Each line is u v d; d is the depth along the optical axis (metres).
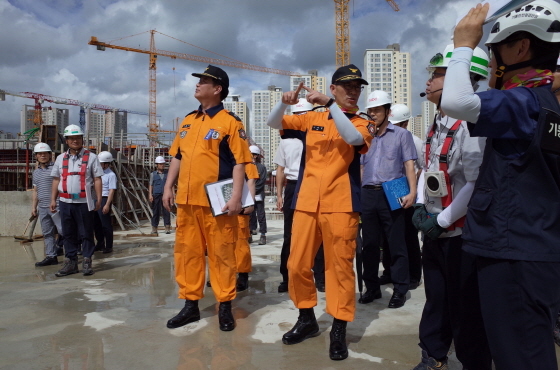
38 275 5.33
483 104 1.46
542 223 1.48
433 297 2.35
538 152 1.46
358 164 2.82
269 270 5.46
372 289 4.01
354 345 2.90
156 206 9.30
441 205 2.32
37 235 8.82
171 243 8.12
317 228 2.83
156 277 5.11
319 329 3.22
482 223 1.58
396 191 3.73
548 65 1.61
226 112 3.40
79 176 5.25
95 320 3.47
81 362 2.65
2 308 3.83
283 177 4.87
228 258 3.26
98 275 5.26
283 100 2.76
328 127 2.83
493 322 1.55
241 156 3.31
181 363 2.62
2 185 12.87
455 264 2.20
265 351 2.79
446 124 2.35
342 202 2.71
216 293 3.25
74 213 5.26
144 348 2.86
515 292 1.50
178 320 3.29
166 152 17.77
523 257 1.47
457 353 2.21
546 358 1.46
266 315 3.56
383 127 4.05
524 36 1.57
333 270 2.73
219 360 2.65
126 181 12.45
